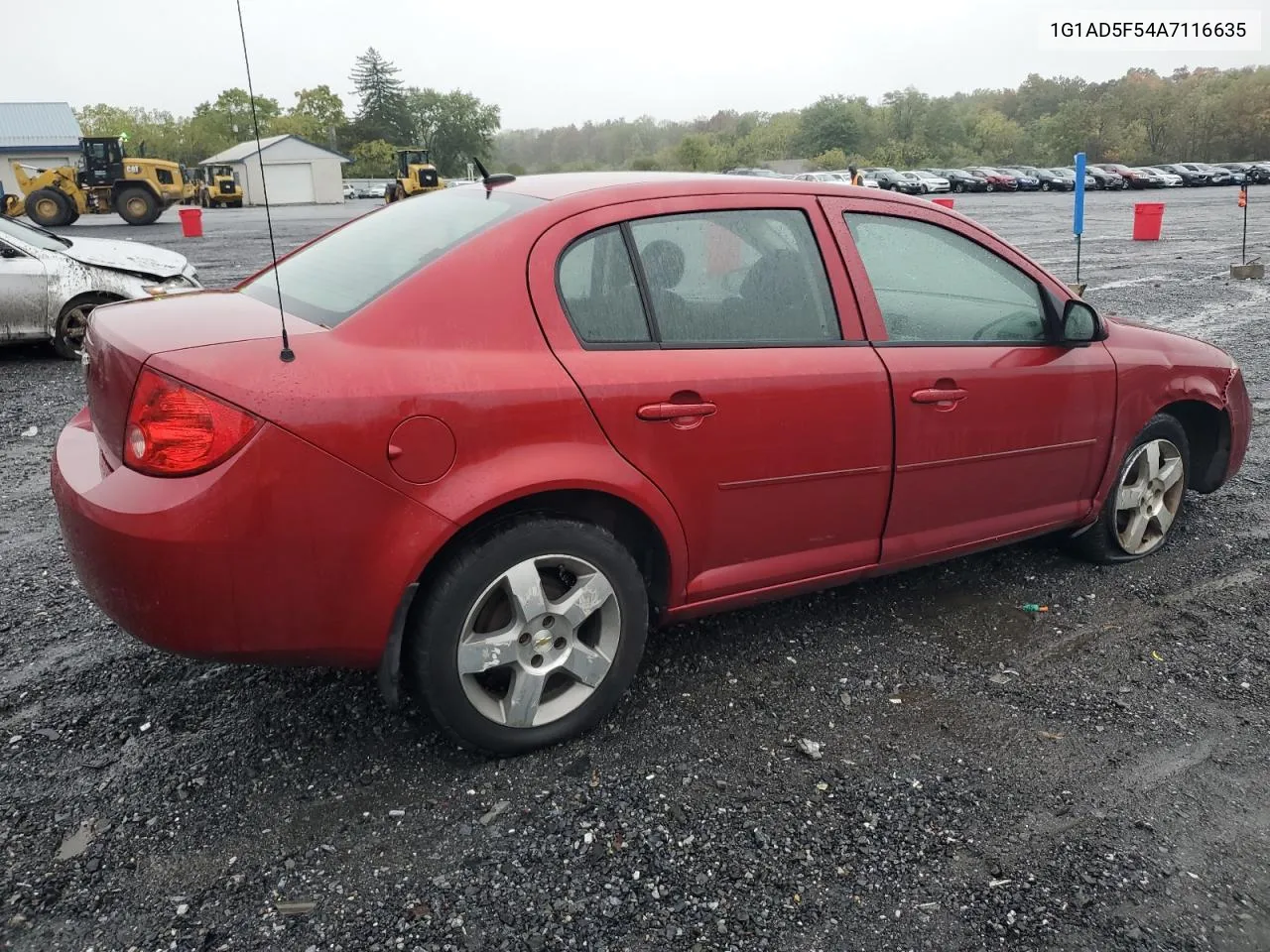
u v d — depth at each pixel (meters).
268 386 2.32
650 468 2.80
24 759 2.78
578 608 2.75
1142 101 121.38
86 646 3.46
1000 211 36.81
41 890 2.27
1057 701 3.15
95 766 2.75
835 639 3.56
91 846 2.43
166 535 2.27
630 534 3.01
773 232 3.11
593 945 2.13
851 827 2.53
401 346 2.49
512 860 2.39
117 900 2.25
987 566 4.23
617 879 2.33
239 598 2.36
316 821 2.53
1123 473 4.05
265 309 2.77
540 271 2.69
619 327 2.79
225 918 2.20
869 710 3.09
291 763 2.77
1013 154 130.12
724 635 3.57
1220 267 16.78
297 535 2.36
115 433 2.44
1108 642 3.56
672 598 3.01
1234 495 5.19
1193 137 116.81
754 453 2.97
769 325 3.05
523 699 2.73
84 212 31.95
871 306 3.24
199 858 2.39
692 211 2.98
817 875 2.36
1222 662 3.41
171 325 2.57
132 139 127.88
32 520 4.75
